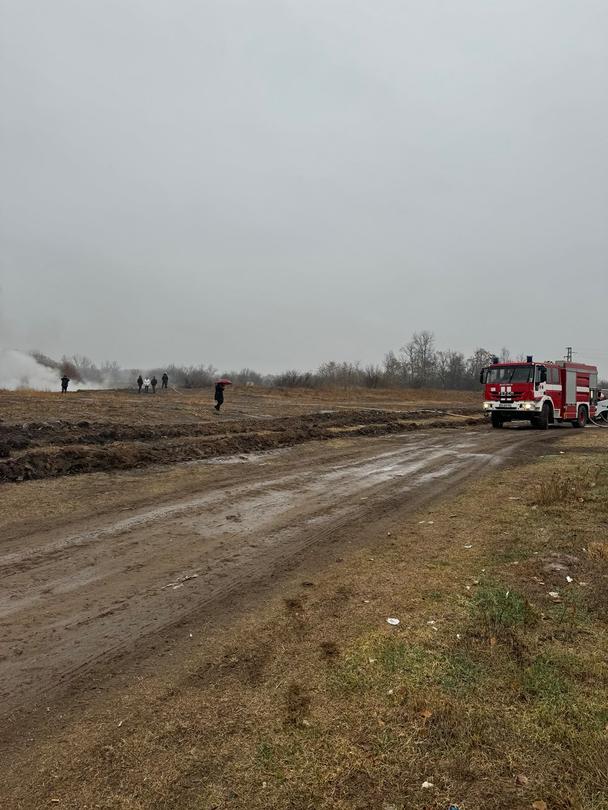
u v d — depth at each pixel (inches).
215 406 1027.3
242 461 498.6
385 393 2488.9
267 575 213.9
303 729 117.1
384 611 177.5
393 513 314.5
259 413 987.3
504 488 379.9
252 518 301.3
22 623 170.6
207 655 150.3
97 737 114.9
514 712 122.2
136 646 156.0
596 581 199.2
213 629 166.6
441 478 426.0
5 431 510.6
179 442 547.2
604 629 162.7
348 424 821.2
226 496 353.1
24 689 133.7
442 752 109.7
